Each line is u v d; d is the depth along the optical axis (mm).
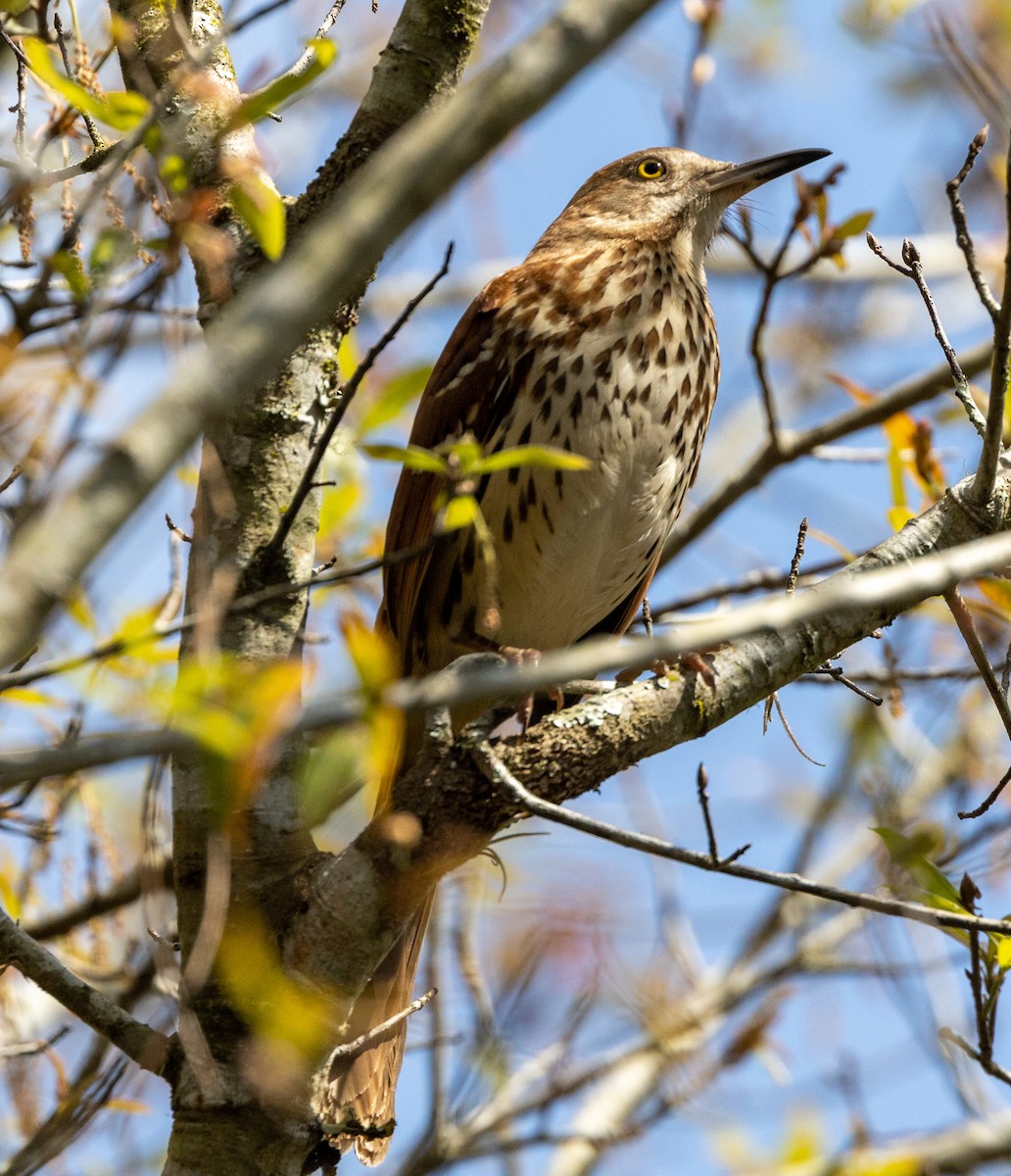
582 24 4113
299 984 6598
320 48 5828
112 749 4562
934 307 7465
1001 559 5520
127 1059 7250
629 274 9547
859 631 7301
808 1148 11219
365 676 4824
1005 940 7234
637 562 9898
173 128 7070
